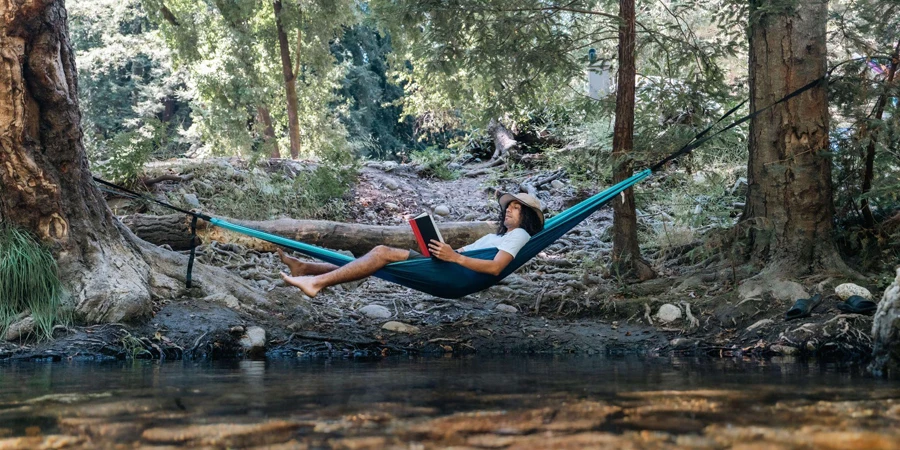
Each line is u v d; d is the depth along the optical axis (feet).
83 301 16.48
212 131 45.11
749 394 9.17
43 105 17.12
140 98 71.67
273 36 45.34
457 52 21.80
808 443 6.03
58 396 9.44
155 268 18.67
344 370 13.00
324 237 24.62
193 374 12.31
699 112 21.76
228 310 17.99
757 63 19.70
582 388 9.95
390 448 6.05
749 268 19.53
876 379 11.03
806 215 19.12
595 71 22.38
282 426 7.09
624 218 21.35
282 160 33.24
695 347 16.96
